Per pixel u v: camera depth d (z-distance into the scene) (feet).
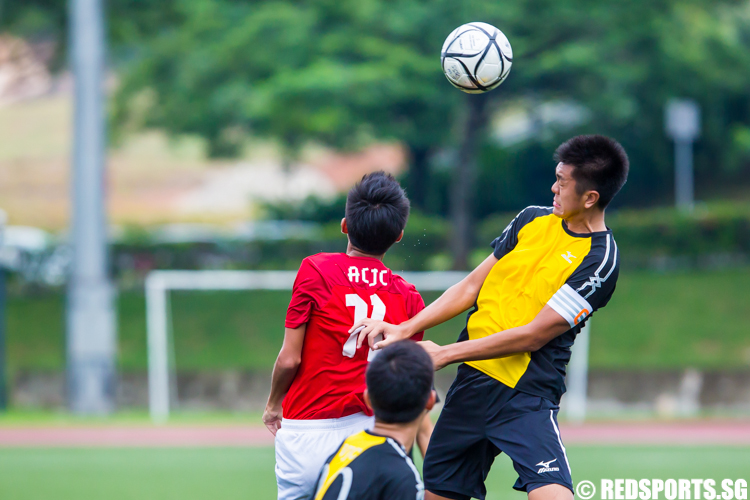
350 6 185.68
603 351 177.99
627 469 91.81
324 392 40.63
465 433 43.91
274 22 187.62
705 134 269.85
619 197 292.40
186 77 200.13
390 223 40.83
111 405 141.69
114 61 238.89
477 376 43.34
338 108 184.24
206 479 85.76
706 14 207.31
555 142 264.52
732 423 132.46
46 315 203.92
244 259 230.68
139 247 228.84
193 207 354.74
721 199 285.02
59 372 172.76
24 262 216.54
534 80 200.64
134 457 98.89
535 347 41.16
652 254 223.71
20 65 244.01
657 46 193.06
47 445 107.55
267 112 182.60
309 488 41.19
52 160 386.93
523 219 44.09
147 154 408.26
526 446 41.42
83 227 140.26
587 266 41.37
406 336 41.19
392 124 202.59
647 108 226.99
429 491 45.52
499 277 43.32
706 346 179.01
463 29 46.57
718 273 216.54
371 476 31.68
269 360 179.22
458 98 191.11
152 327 157.99
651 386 167.22
